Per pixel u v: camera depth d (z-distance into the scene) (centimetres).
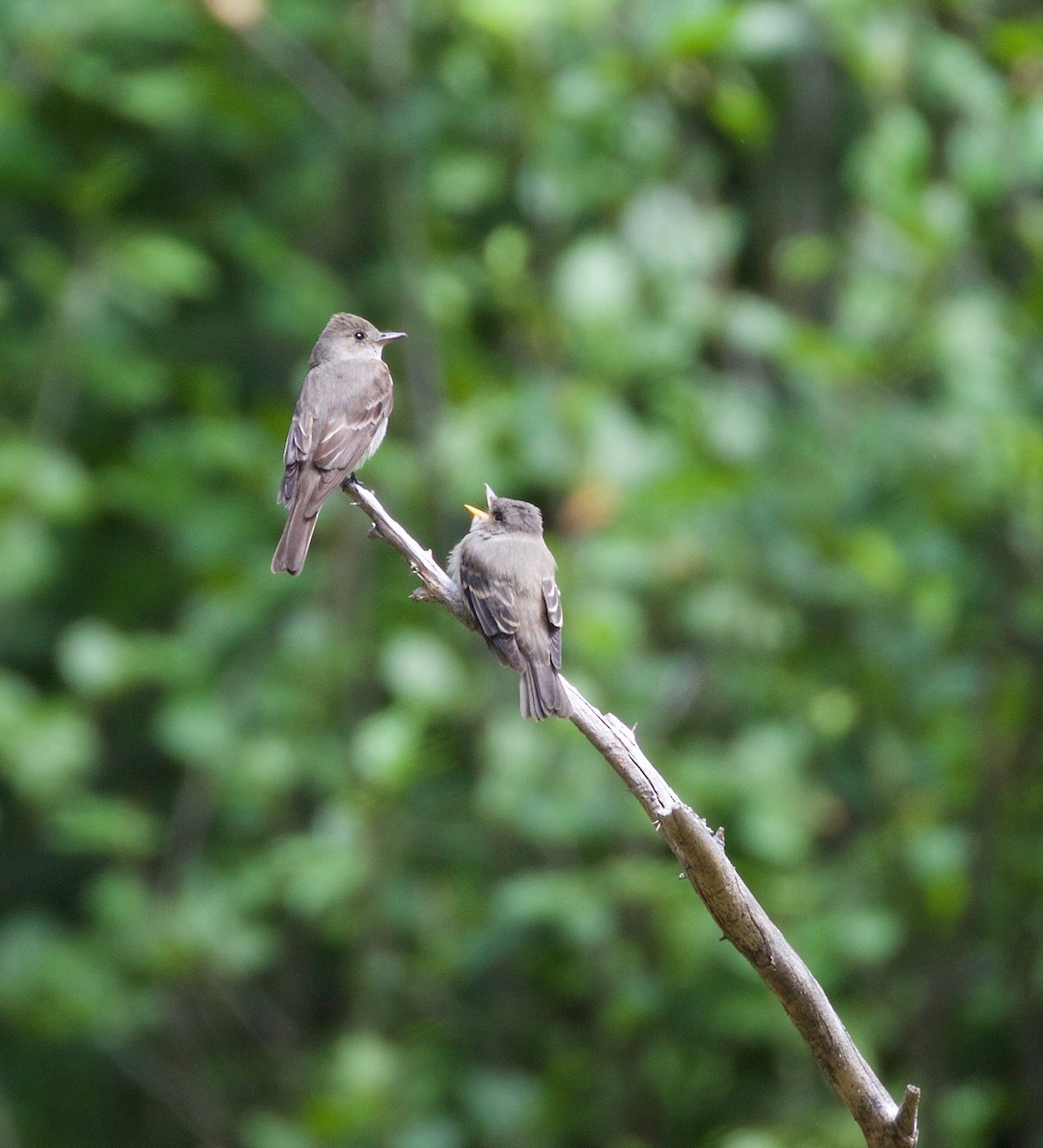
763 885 1184
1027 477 1217
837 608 1342
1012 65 1269
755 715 1298
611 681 1202
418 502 1327
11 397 1420
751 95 1275
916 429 1225
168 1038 1437
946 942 1279
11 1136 1380
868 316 1230
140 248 1296
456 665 1215
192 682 1243
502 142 1296
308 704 1288
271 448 1312
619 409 1188
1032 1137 1332
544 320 1257
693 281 1255
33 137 1397
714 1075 1327
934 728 1298
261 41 1397
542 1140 1257
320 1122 1156
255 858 1323
